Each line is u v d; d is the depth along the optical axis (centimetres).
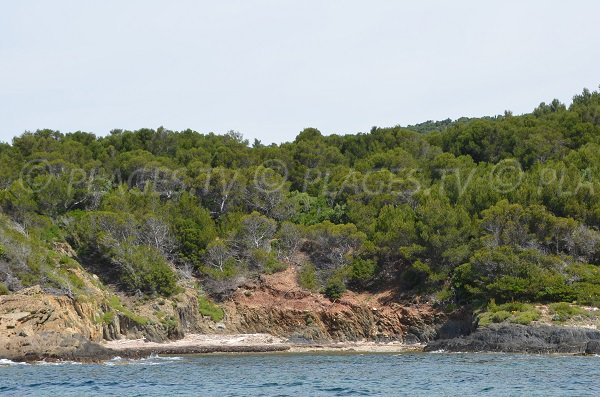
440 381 4859
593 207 7812
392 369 5559
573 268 7156
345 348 7344
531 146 9731
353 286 8244
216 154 10531
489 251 7206
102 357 6244
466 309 7325
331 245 8556
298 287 8188
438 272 7756
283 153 10550
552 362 5688
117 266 8119
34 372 5359
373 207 8919
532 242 7469
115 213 8394
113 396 4372
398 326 7681
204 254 8550
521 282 7019
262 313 8062
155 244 8456
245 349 7169
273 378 5128
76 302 6912
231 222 8850
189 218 8762
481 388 4534
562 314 6625
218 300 8300
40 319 6412
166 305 7788
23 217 8200
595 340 6203
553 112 11738
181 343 7394
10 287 6738
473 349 6650
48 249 7788
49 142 10550
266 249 8662
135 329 7438
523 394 4300
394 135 11325
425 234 7806
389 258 8306
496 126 10419
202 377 5169
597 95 12081
